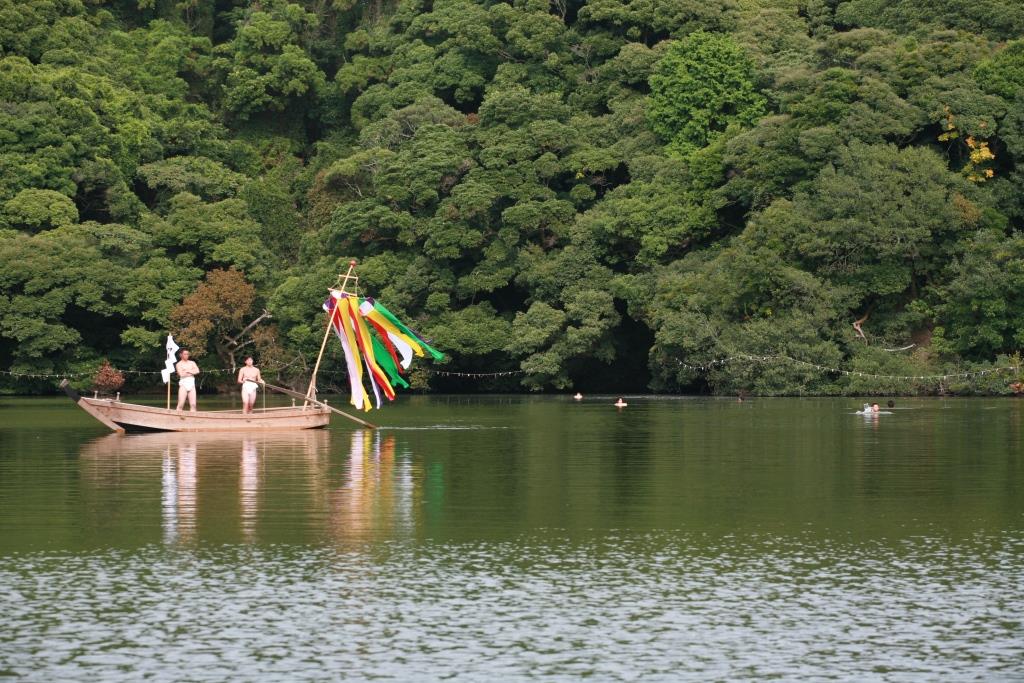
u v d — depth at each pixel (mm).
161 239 120938
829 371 100125
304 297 116625
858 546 31391
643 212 112688
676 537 32625
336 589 27250
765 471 46000
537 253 116062
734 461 49406
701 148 121875
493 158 118938
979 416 74188
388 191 118875
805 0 138500
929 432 62344
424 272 116938
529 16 136000
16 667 22344
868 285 102062
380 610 25688
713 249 111375
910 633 24094
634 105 126938
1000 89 108062
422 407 91562
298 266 124312
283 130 152125
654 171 117938
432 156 120000
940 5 122000
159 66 148000
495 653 23047
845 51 114125
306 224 135375
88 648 23312
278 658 22797
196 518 35406
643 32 135875
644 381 122000
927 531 33281
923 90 108438
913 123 107375
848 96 109188
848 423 69188
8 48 137375
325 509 36906
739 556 30312
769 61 124062
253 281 121250
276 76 147000
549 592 27016
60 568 29094
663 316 104312
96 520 35031
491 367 117812
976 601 26203
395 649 23266
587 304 109750
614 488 41344
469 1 144500
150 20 156625
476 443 58031
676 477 44344
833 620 24938
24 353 111562
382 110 139250
